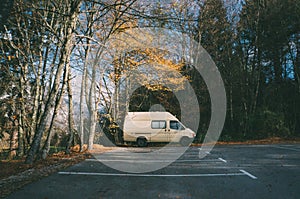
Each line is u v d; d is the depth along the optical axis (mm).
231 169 8484
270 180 6793
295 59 25219
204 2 17953
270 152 13562
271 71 26516
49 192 5586
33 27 11969
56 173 7699
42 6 11188
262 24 24719
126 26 12703
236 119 24594
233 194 5449
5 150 13172
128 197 5258
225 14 22672
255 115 24344
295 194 5422
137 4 10531
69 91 13094
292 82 25875
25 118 12102
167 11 10711
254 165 9305
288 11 23984
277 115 23734
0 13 8898
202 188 5965
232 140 22375
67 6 10539
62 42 9852
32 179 6824
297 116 25531
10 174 7461
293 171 8086
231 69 24484
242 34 25641
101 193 5535
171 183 6488
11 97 11781
